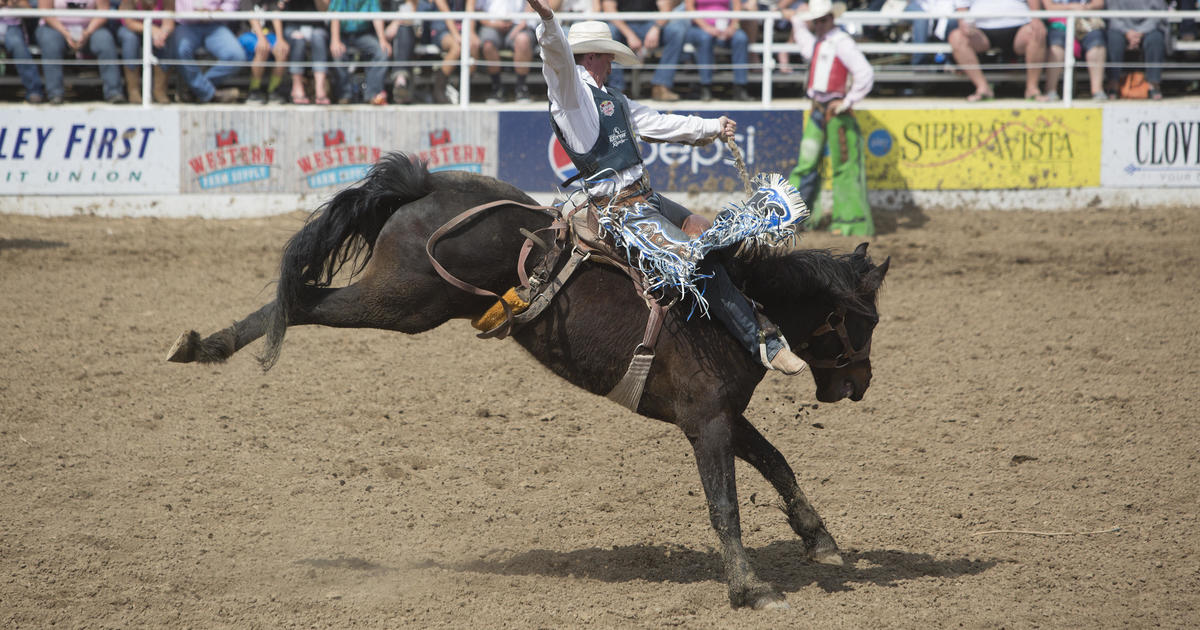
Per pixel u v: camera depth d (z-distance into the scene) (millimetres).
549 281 9484
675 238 9297
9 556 10242
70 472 12367
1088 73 30469
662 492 12312
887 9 30859
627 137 9469
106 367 16250
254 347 17672
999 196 28938
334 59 28906
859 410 14992
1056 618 9312
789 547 10977
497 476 12656
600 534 11219
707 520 11609
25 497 11641
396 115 28203
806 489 12375
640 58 29297
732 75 30172
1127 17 28141
